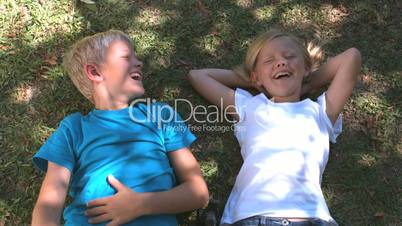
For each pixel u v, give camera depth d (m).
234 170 2.38
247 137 2.29
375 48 2.57
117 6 2.58
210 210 2.25
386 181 2.35
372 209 2.30
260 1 2.64
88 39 2.25
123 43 2.22
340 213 2.29
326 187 2.34
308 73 2.40
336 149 2.40
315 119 2.27
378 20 2.62
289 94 2.31
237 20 2.61
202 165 2.38
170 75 2.50
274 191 2.10
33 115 2.39
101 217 1.97
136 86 2.21
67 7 2.56
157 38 2.55
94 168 2.06
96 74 2.20
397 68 2.53
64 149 2.08
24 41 2.49
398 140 2.41
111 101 2.20
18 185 2.28
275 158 2.18
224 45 2.57
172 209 2.01
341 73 2.32
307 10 2.64
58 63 2.47
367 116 2.46
